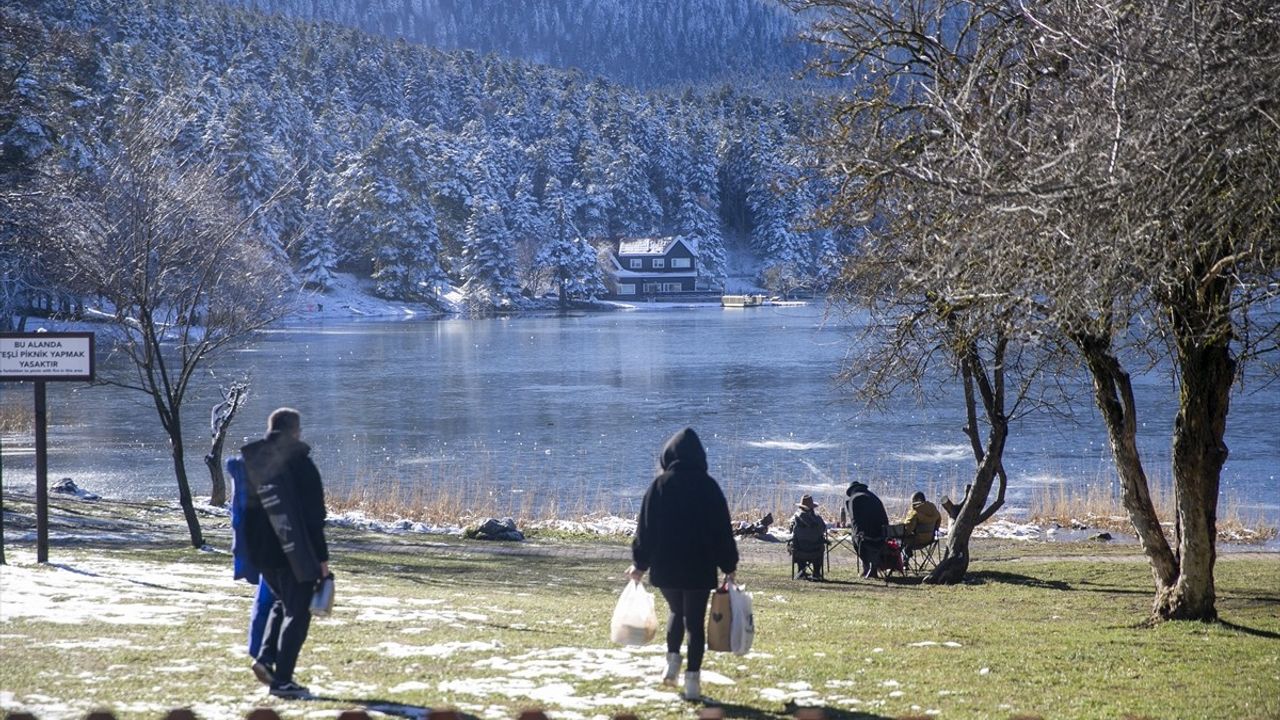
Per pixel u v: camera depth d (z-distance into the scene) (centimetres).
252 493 1008
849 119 2175
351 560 2708
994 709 1045
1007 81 1411
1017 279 1101
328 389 8844
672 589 1055
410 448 5922
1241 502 4222
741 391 8562
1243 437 5838
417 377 9850
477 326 18150
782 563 3023
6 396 7925
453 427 6725
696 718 962
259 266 3953
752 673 1198
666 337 15125
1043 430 6291
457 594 2048
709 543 1049
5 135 6372
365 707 945
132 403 7631
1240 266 1198
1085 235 992
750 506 4294
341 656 1220
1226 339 1509
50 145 6600
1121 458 1839
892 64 2062
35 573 1852
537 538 3456
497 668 1173
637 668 1198
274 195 3800
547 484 4862
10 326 8738
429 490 4653
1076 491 4509
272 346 13625
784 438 6169
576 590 2317
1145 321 1358
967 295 1170
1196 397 1725
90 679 1037
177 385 2752
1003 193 1041
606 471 5203
